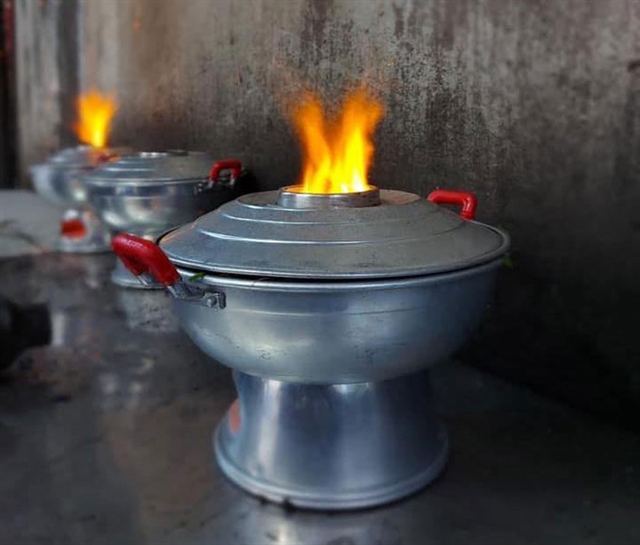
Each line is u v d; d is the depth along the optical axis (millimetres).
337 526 957
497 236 990
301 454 1005
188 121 2199
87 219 2480
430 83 1343
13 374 1470
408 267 804
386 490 1002
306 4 1593
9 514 994
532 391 1351
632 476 1066
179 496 1032
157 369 1485
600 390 1222
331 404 992
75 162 2430
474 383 1399
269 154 1820
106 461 1130
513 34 1188
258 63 1799
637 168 1072
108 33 2689
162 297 1958
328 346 835
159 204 1741
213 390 1385
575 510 985
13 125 4113
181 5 2119
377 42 1431
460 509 991
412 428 1051
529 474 1077
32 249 2545
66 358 1545
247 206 951
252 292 813
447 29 1289
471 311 910
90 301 1938
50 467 1114
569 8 1104
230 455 1092
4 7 3941
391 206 918
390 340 844
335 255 822
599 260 1155
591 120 1113
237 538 935
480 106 1267
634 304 1125
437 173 1369
